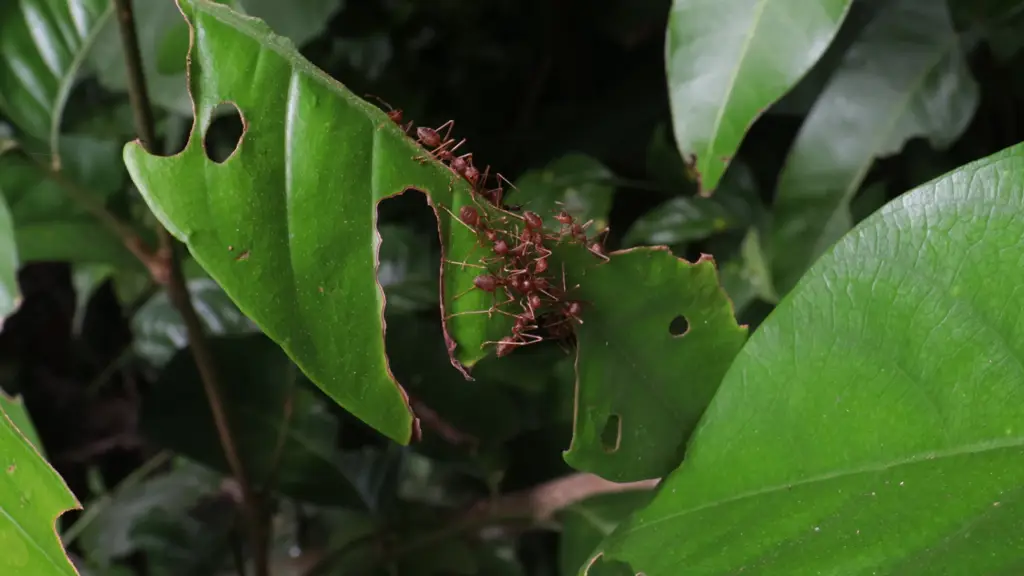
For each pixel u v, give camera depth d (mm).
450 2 630
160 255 425
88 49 429
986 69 507
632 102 638
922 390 359
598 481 443
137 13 432
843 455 361
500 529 476
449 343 370
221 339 451
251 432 454
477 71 687
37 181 419
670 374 378
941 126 464
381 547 467
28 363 742
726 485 366
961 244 359
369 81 601
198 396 454
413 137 368
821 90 527
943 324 359
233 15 359
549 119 664
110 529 554
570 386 470
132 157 352
